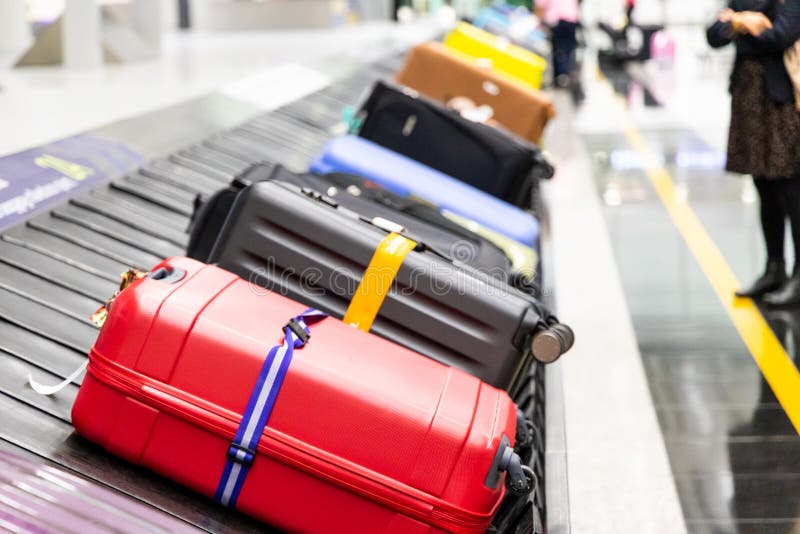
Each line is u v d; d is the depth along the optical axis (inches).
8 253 131.9
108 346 85.1
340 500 82.0
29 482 75.9
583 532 110.4
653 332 174.2
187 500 86.1
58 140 183.6
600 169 317.1
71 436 92.3
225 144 239.0
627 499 118.1
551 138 374.9
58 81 332.8
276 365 82.5
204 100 273.1
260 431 82.0
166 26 655.8
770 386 150.9
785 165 168.2
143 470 88.1
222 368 83.3
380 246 99.1
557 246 227.9
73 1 367.6
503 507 100.7
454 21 794.8
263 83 331.9
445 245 121.9
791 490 119.9
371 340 91.6
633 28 705.0
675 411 142.4
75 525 69.0
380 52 550.3
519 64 265.9
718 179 300.2
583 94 510.3
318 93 357.4
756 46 165.8
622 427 137.3
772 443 132.3
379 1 922.7
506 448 82.1
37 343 111.0
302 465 81.6
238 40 591.8
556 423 136.3
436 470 80.7
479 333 97.5
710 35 169.6
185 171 203.2
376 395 82.0
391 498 80.7
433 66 210.4
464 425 81.6
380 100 181.0
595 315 183.8
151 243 154.3
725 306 186.4
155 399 83.3
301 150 266.2
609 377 154.7
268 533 85.4
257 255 100.4
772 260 186.4
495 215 151.3
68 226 148.9
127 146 200.7
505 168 178.5
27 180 155.7
